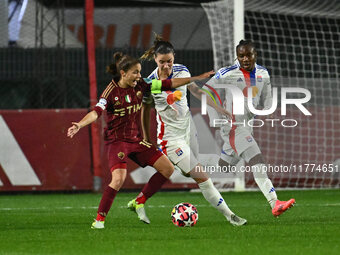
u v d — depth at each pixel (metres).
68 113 44.41
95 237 19.09
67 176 44.38
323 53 63.59
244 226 22.00
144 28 67.00
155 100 22.69
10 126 44.22
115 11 67.06
